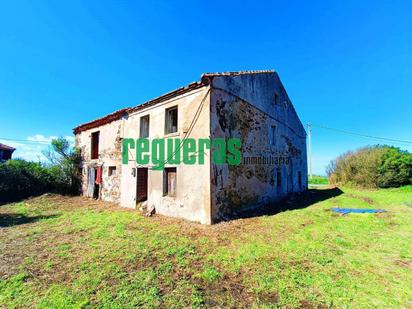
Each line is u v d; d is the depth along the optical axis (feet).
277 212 31.09
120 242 18.43
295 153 55.36
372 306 9.95
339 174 85.10
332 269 13.56
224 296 10.91
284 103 48.49
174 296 10.82
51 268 13.96
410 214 29.99
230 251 16.42
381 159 72.02
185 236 19.89
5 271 13.67
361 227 23.07
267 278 12.46
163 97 30.66
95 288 11.48
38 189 50.57
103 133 43.93
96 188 45.91
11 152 82.12
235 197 28.37
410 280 12.25
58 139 51.55
